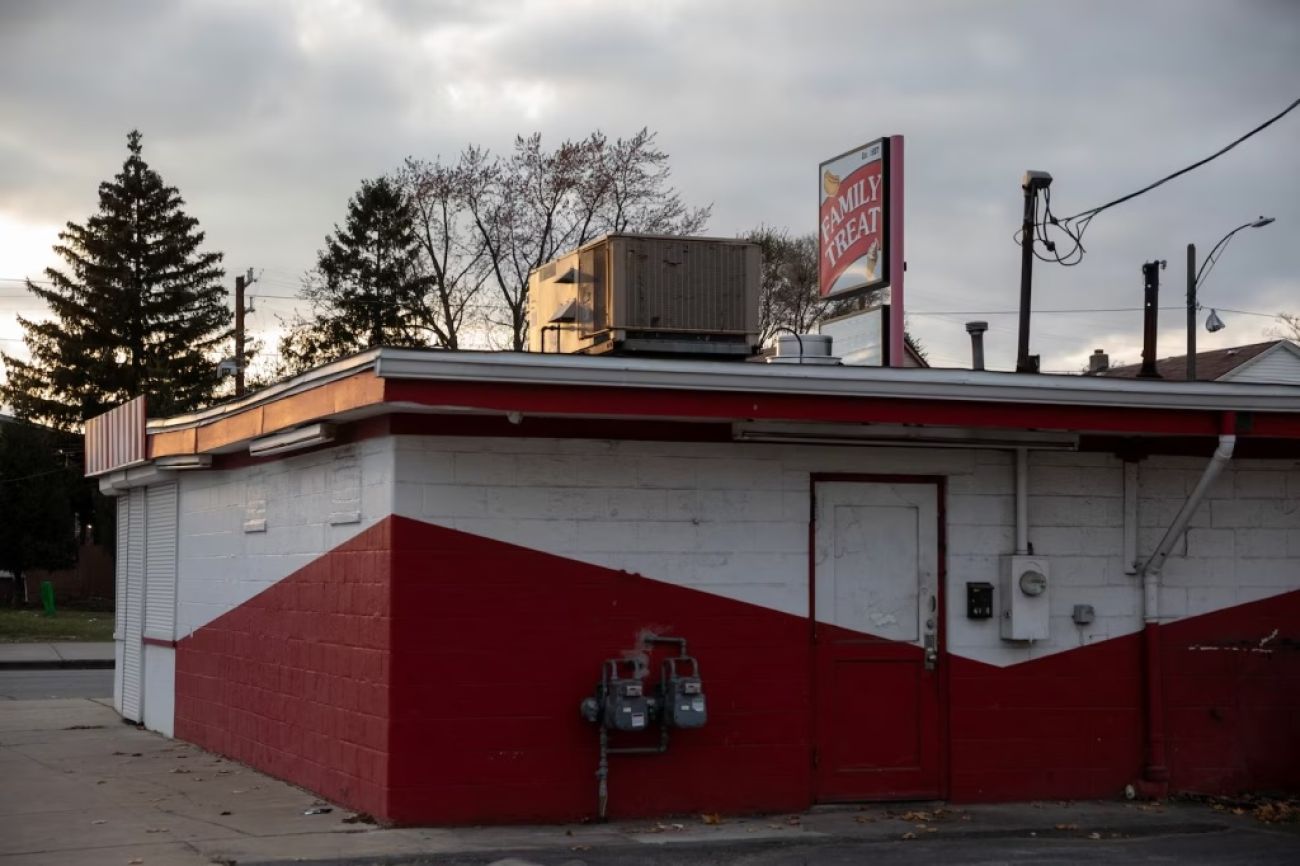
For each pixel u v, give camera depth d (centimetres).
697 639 1095
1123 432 1107
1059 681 1180
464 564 1046
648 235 1209
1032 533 1185
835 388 1024
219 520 1480
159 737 1616
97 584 5241
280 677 1278
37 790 1216
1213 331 3406
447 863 909
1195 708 1210
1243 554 1236
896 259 1454
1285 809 1139
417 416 1045
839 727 1126
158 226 6181
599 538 1079
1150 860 955
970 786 1150
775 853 958
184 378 6003
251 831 1013
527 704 1050
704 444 1107
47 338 6128
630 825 1048
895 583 1149
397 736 1023
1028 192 2202
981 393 1052
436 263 4816
